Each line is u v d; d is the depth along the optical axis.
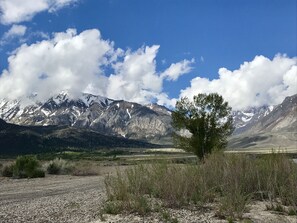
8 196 20.66
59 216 12.61
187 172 15.90
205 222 11.55
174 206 13.90
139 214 12.61
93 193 19.97
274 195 15.13
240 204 13.03
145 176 15.89
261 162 17.23
